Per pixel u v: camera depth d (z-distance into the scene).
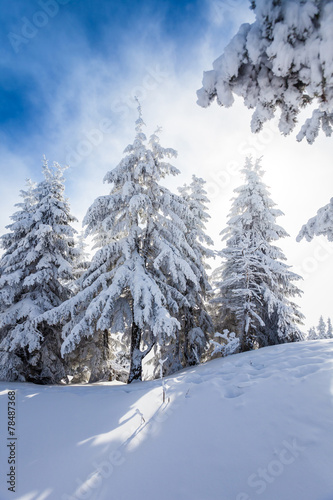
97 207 10.58
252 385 4.33
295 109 2.81
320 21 1.91
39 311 11.43
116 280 9.16
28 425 4.30
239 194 15.96
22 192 15.00
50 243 13.12
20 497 2.50
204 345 12.45
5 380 10.71
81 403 5.37
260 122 2.86
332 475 2.17
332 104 2.42
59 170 14.59
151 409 4.31
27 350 11.81
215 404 3.94
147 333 11.27
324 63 2.03
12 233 13.52
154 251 11.84
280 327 11.95
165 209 11.52
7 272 12.61
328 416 2.97
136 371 9.85
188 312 12.76
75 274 13.76
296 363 5.16
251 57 2.22
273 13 2.00
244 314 11.40
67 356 12.56
